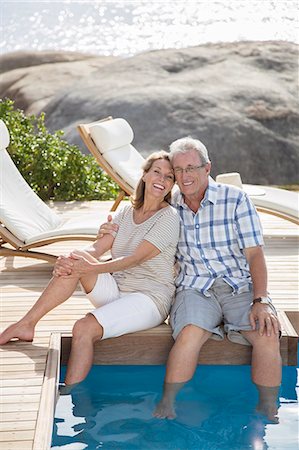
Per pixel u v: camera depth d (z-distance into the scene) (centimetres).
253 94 1474
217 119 1434
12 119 897
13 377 378
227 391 398
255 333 405
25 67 1677
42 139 886
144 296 418
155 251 416
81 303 495
